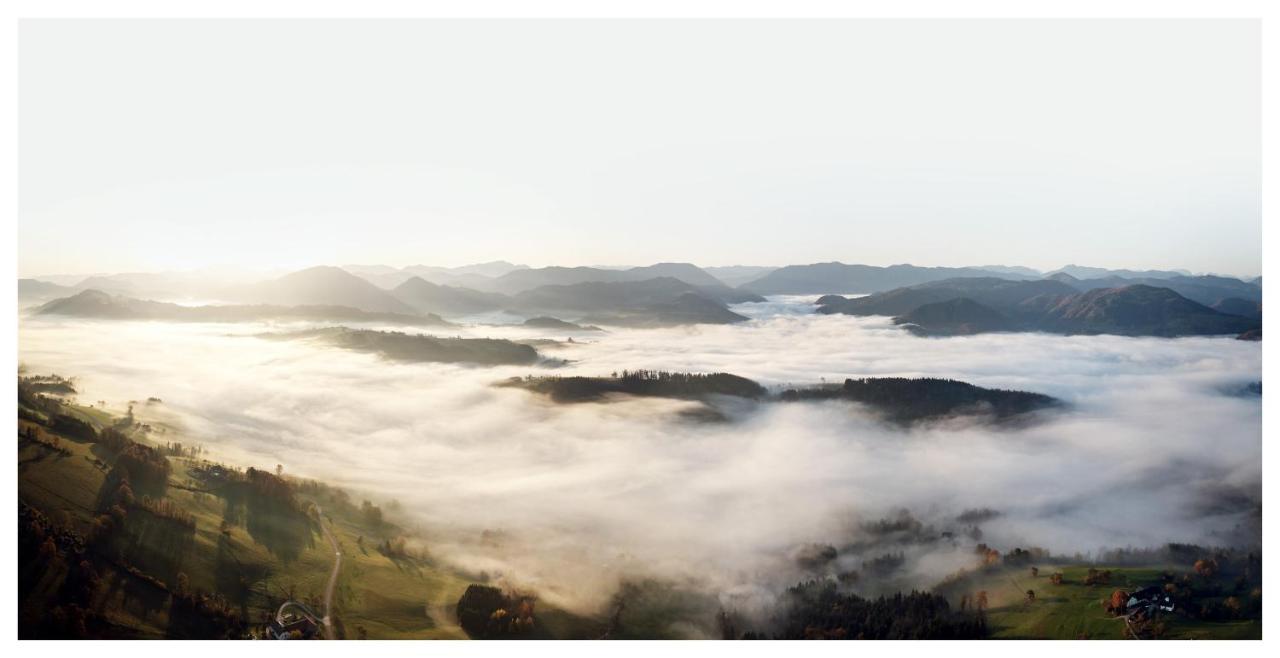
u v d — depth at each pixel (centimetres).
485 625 9900
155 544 9725
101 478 11131
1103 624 10988
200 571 9500
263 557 10344
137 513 10306
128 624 8250
